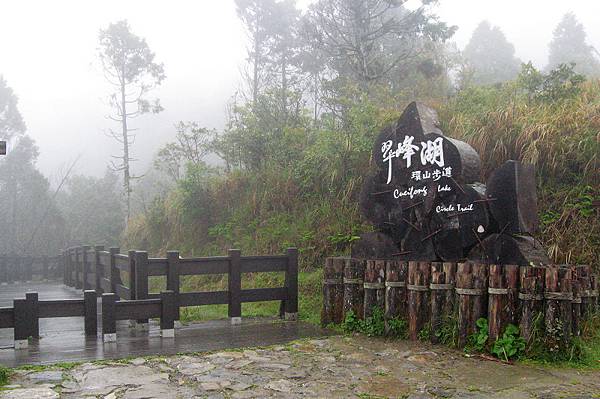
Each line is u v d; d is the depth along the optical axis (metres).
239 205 15.55
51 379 5.40
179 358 6.33
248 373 5.66
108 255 11.30
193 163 18.25
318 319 9.02
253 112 17.55
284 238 12.75
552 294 5.96
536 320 6.03
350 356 6.38
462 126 10.27
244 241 13.91
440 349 6.54
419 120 7.62
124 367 5.90
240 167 17.61
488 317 6.33
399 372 5.66
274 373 5.66
